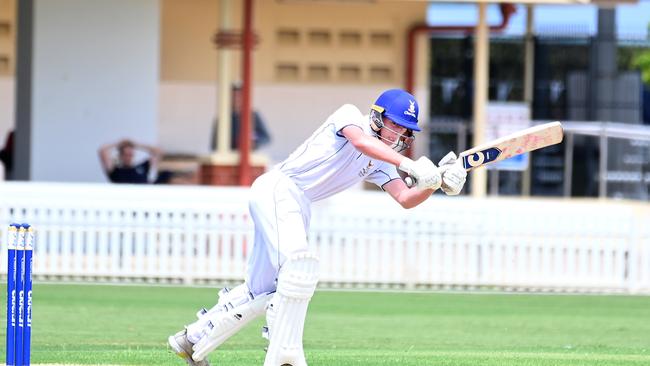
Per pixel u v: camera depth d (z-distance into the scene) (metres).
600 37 93.38
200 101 89.00
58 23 71.50
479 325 43.66
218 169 67.00
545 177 90.94
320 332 40.62
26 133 71.19
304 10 89.75
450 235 56.56
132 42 72.44
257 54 89.75
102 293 50.66
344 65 90.19
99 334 38.56
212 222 55.88
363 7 89.75
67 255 55.75
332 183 26.41
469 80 92.56
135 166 70.06
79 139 71.88
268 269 26.16
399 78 90.25
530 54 93.06
